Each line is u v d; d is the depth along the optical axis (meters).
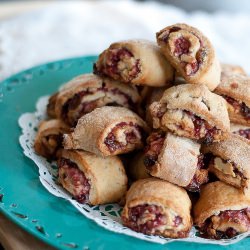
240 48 0.74
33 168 0.42
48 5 0.80
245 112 0.45
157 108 0.42
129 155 0.45
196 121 0.42
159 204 0.39
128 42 0.45
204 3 1.01
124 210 0.39
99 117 0.43
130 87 0.47
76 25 0.74
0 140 0.45
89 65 0.56
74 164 0.42
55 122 0.46
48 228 0.37
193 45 0.43
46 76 0.53
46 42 0.69
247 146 0.42
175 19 0.80
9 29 0.71
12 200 0.39
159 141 0.42
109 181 0.42
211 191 0.41
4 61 0.62
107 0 0.88
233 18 0.86
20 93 0.50
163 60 0.45
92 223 0.38
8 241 0.38
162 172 0.41
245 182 0.41
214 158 0.42
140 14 0.81
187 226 0.39
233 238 0.40
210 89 0.45
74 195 0.41
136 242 0.37
